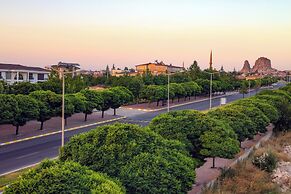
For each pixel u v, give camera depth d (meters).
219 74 107.69
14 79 81.12
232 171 26.56
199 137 23.62
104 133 16.48
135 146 16.08
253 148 35.69
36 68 89.00
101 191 11.79
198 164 23.81
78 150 15.99
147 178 14.99
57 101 42.22
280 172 30.44
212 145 23.17
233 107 37.44
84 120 52.09
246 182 25.12
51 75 65.19
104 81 92.81
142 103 77.44
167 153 16.88
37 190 11.28
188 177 16.34
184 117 24.27
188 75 98.06
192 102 82.62
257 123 35.97
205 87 90.38
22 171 25.28
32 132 41.09
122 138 16.16
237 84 111.88
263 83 137.50
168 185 15.14
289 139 45.47
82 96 49.28
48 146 34.38
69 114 44.47
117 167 15.30
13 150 32.25
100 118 54.94
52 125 46.50
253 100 46.44
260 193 24.20
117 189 12.38
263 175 27.77
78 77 66.81
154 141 17.20
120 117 57.06
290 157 36.09
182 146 19.06
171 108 70.38
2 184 22.12
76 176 12.00
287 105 50.22
